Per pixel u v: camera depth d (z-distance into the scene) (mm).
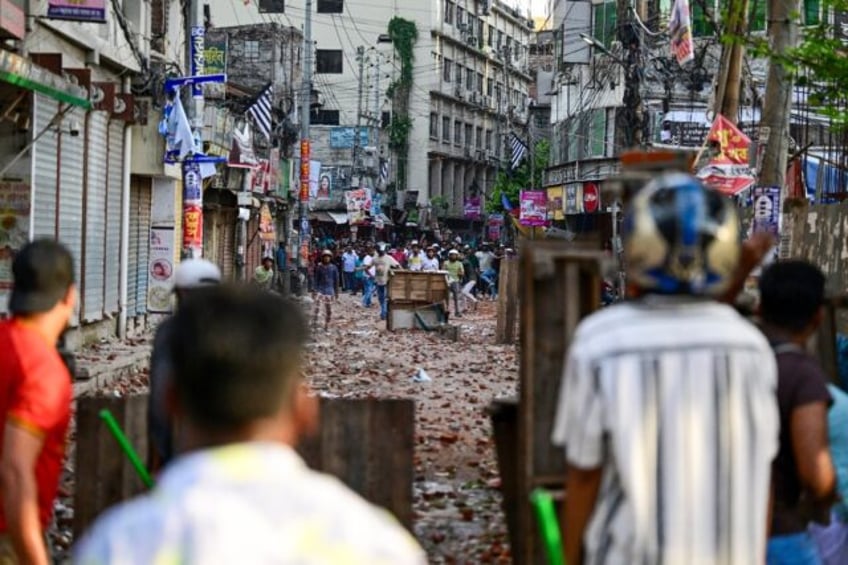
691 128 65812
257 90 86438
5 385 8430
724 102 27719
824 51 22219
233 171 67812
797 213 27625
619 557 6188
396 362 38000
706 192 6543
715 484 6160
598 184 86750
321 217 128375
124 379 31391
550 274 9273
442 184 158625
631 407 6184
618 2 56656
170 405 4496
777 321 8211
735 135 27016
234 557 3562
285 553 3588
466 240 164250
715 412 6203
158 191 46656
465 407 27672
